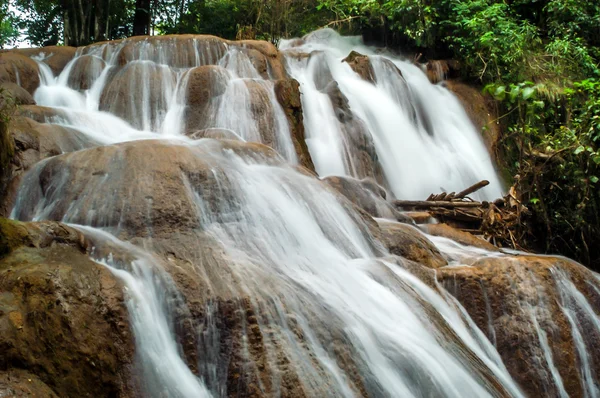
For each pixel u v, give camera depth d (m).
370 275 6.53
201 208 6.31
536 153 12.34
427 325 6.24
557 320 7.41
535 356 7.20
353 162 11.12
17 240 4.95
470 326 7.06
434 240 9.06
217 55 12.32
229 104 10.48
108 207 6.14
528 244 11.61
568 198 12.12
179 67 11.99
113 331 4.71
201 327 5.06
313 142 11.05
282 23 18.56
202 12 19.16
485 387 5.96
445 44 16.89
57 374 4.27
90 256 5.34
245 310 5.19
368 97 12.84
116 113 10.78
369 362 5.42
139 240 5.81
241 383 4.93
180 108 10.84
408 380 5.51
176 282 5.20
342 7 17.86
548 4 17.53
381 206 9.31
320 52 13.16
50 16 19.08
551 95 14.44
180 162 6.65
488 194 13.15
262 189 6.89
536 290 7.48
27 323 4.30
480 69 15.35
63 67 12.09
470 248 9.00
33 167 7.01
